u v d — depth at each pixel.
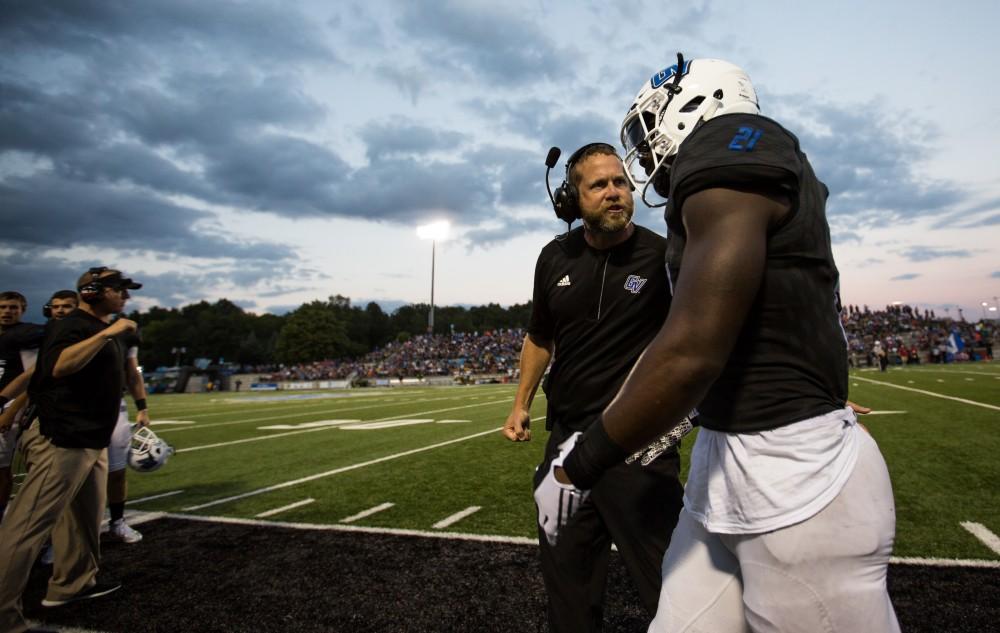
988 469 4.56
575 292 1.88
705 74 1.12
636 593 2.58
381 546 3.33
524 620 2.34
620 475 1.68
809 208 0.84
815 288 0.85
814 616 0.79
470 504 4.27
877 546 0.80
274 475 5.78
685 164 0.81
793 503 0.80
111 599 2.71
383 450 7.19
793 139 0.87
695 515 0.95
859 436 0.88
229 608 2.56
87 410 2.60
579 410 1.84
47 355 2.55
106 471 2.87
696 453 0.99
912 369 22.88
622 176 1.80
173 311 100.56
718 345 0.70
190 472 6.13
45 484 2.46
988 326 39.44
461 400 17.16
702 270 0.72
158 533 3.79
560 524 0.85
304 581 2.84
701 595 0.95
